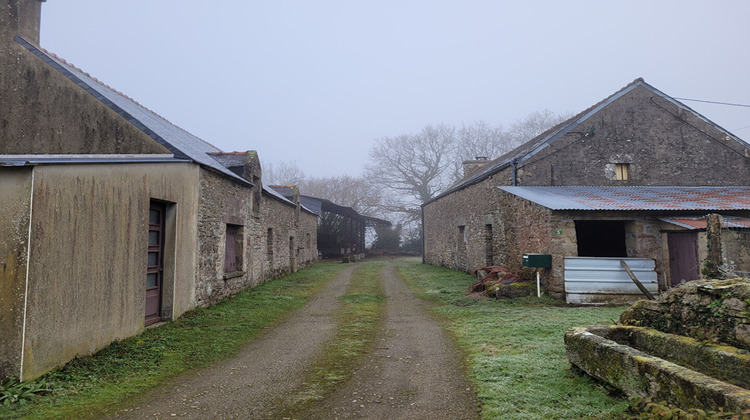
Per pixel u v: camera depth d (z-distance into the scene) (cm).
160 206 695
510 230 1179
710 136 1234
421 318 763
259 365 477
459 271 1694
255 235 1187
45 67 767
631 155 1206
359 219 3228
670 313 411
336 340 594
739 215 944
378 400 367
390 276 1580
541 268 967
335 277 1538
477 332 617
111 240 524
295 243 1812
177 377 433
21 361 382
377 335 625
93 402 360
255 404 360
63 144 757
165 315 697
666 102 1235
